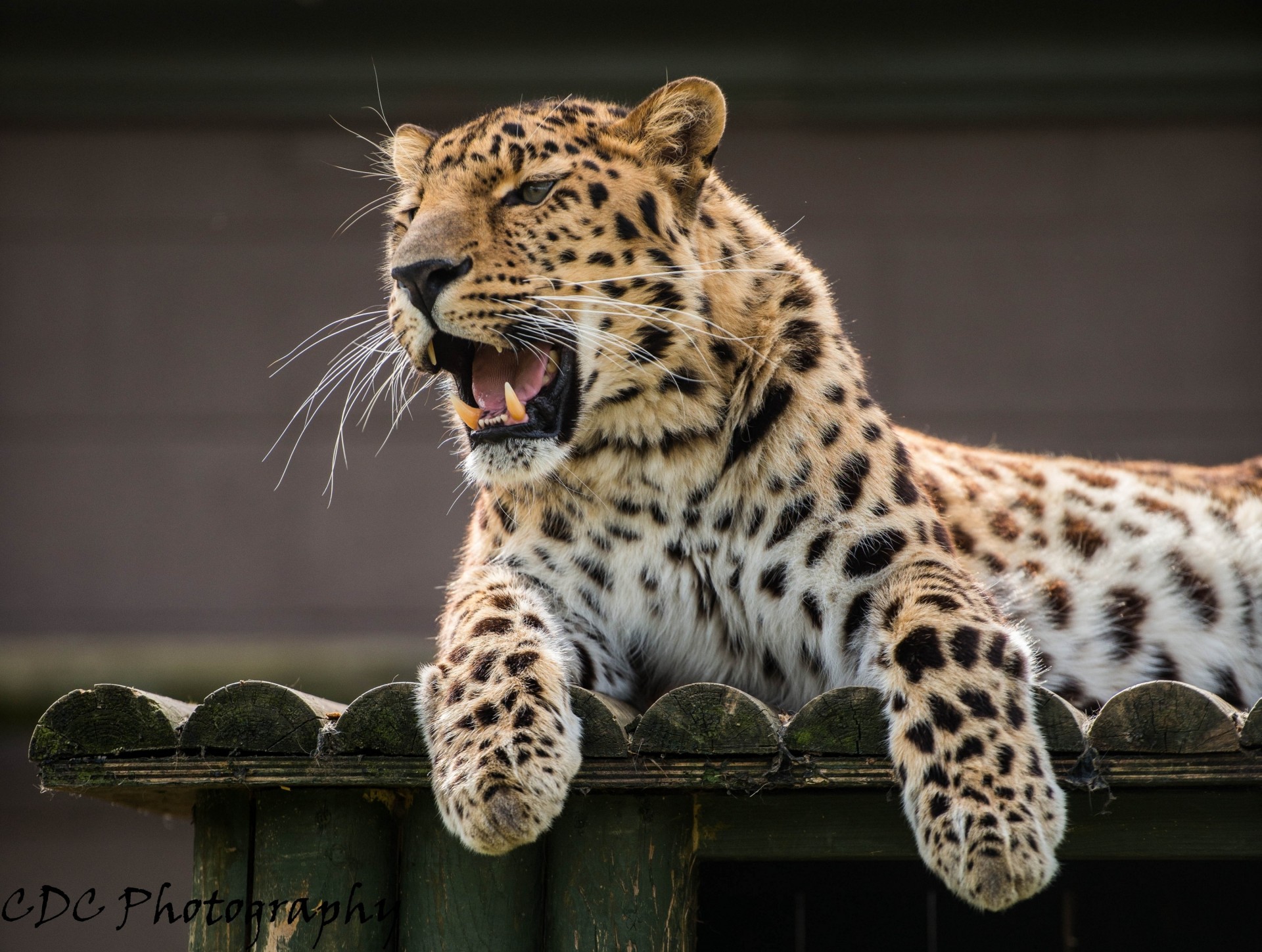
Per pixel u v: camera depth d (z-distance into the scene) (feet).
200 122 56.44
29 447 56.03
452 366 24.79
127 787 20.61
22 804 53.67
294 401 56.24
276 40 55.67
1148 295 55.21
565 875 20.36
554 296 23.31
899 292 55.47
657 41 55.06
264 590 55.42
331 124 56.34
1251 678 29.63
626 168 24.39
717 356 24.08
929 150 55.57
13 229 56.59
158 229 56.54
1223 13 54.24
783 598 23.97
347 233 56.34
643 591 24.48
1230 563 29.50
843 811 20.36
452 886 20.45
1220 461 54.80
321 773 20.11
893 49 55.01
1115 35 54.65
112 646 51.34
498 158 23.97
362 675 50.34
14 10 55.11
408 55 55.57
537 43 55.16
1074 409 55.16
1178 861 25.66
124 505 55.83
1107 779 19.45
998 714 19.74
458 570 28.02
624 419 23.90
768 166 55.47
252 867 21.11
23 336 56.39
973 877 18.53
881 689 20.45
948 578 22.77
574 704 20.20
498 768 19.19
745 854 20.48
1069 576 28.45
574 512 24.36
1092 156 55.47
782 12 54.85
